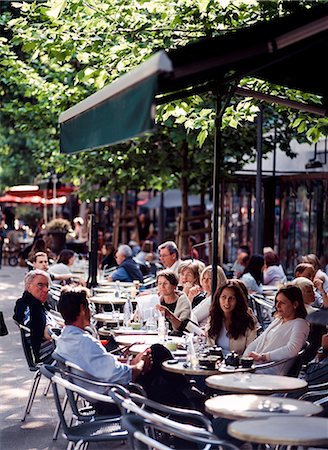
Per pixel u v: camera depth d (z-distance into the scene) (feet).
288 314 31.27
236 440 25.90
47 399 38.99
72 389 24.90
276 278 60.54
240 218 80.53
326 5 26.27
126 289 54.19
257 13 37.35
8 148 135.13
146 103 19.30
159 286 37.96
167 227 135.44
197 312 38.40
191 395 29.04
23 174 138.31
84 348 27.45
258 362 30.76
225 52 23.90
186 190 72.43
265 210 76.07
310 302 37.19
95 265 59.41
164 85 27.66
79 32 41.68
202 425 27.20
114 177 75.82
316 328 34.40
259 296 46.98
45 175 98.48
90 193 79.71
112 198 128.06
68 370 27.32
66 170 76.79
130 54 39.11
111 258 81.76
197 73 25.90
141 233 118.73
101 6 39.93
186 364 28.48
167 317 35.58
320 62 30.45
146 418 21.93
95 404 27.55
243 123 66.18
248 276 51.49
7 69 58.75
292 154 70.64
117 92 21.58
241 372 27.91
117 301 48.42
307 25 24.11
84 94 56.29
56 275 61.36
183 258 68.95
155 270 74.54
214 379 25.71
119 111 21.40
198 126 39.86
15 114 71.20
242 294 33.01
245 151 68.90
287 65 30.99
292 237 74.13
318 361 31.04
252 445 25.80
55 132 72.18
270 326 32.12
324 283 48.78
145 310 38.86
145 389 28.45
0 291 92.53
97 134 23.62
